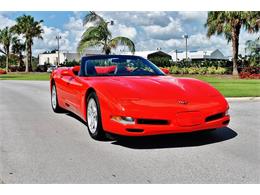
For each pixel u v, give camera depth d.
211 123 4.57
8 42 67.81
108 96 4.64
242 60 33.81
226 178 3.49
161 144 4.79
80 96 5.61
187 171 3.70
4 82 22.98
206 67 35.28
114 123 4.49
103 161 4.06
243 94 11.42
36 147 4.73
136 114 4.35
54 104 7.86
